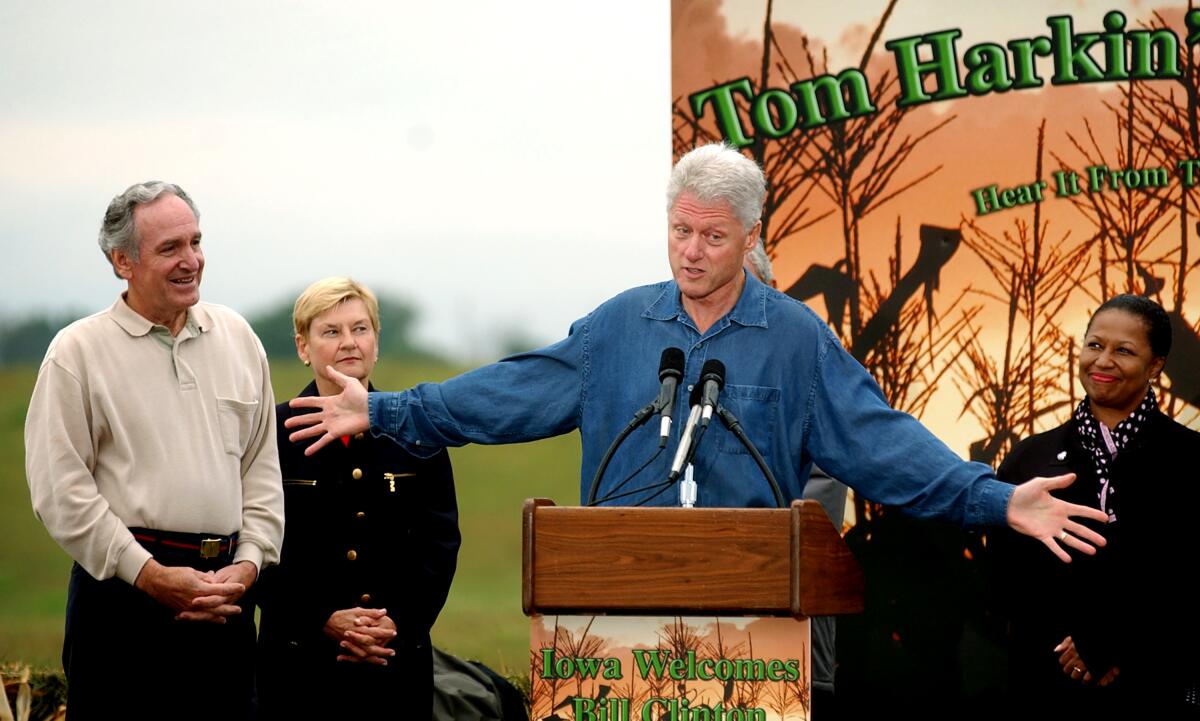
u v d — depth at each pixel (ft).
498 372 28.40
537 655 23.90
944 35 37.91
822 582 23.76
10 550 116.98
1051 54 37.63
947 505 26.37
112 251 30.45
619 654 23.82
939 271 38.06
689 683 23.76
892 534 38.14
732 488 26.76
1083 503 32.58
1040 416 37.63
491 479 136.26
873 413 27.14
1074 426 33.42
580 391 28.07
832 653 32.89
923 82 38.06
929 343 38.09
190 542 30.09
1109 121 37.50
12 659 45.52
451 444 28.50
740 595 23.48
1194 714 31.68
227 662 30.63
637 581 23.56
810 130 38.40
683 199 26.63
